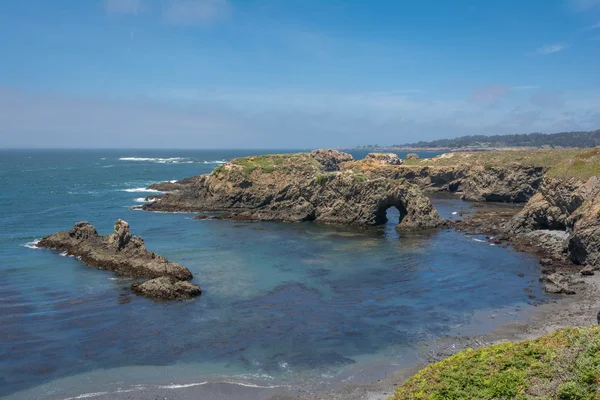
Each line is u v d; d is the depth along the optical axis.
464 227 76.25
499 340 31.28
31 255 53.94
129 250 51.09
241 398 24.78
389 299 40.28
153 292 40.38
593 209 53.12
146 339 31.94
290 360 29.00
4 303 38.41
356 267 50.88
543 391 17.28
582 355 18.62
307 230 74.44
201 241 64.12
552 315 35.84
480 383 18.80
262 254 56.78
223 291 42.09
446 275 47.84
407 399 19.06
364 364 28.42
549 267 50.72
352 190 80.56
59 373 27.36
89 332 33.00
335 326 34.31
